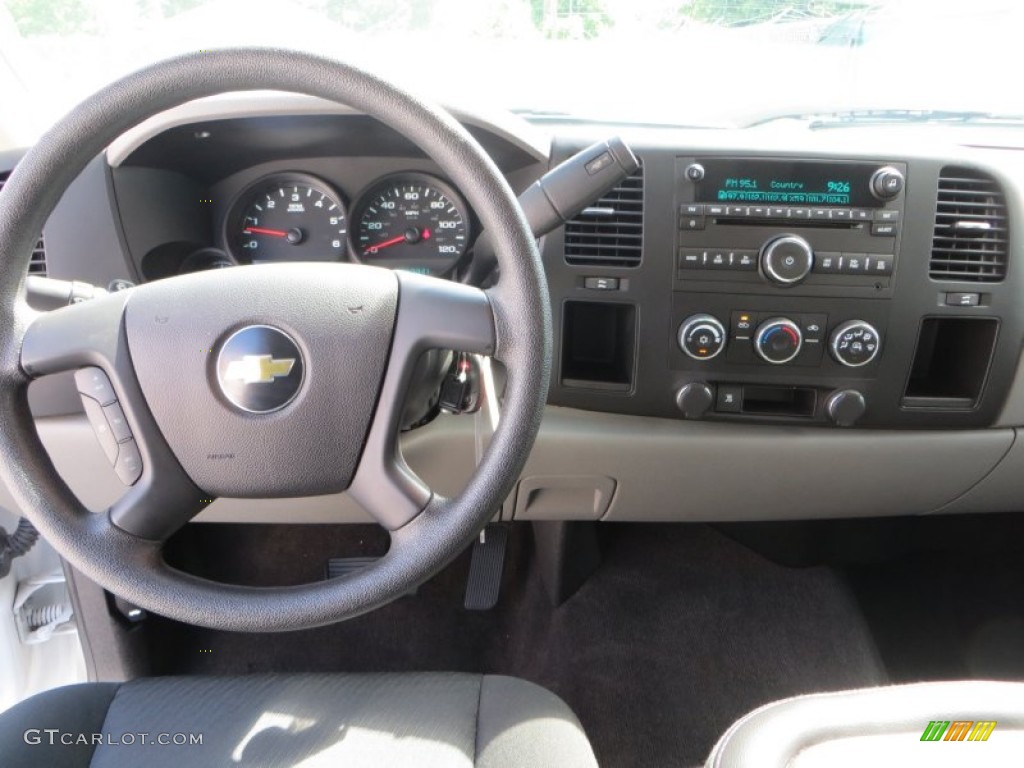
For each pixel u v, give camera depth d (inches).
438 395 34.1
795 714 30.2
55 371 28.2
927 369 46.8
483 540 59.2
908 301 41.4
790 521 63.7
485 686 37.4
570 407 44.4
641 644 60.8
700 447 44.4
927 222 40.7
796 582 65.6
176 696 36.9
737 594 64.7
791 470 45.7
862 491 47.3
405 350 27.9
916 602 62.5
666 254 41.1
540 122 49.2
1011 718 29.6
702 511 48.5
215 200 48.0
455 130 25.7
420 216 46.2
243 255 48.1
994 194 40.7
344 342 27.6
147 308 27.8
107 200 41.8
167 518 29.2
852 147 40.5
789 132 43.3
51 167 25.6
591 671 59.0
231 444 28.2
